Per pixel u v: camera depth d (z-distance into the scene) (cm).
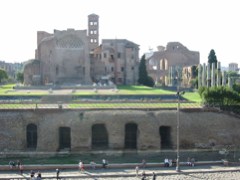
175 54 19925
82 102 8950
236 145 7888
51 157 7319
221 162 6712
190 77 16650
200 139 7788
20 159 7150
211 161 6819
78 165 6362
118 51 16888
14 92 11325
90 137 7512
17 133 7600
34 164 6638
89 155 7400
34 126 7825
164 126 7838
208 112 8094
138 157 7331
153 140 7544
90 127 7556
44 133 7538
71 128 7506
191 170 6222
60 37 15412
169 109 8038
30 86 13150
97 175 5916
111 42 16888
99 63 16600
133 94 10262
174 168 6412
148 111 7919
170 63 19888
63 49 15450
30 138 7838
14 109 7788
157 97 10181
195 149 7706
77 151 7419
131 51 17025
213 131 7912
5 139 7519
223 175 5978
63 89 12519
